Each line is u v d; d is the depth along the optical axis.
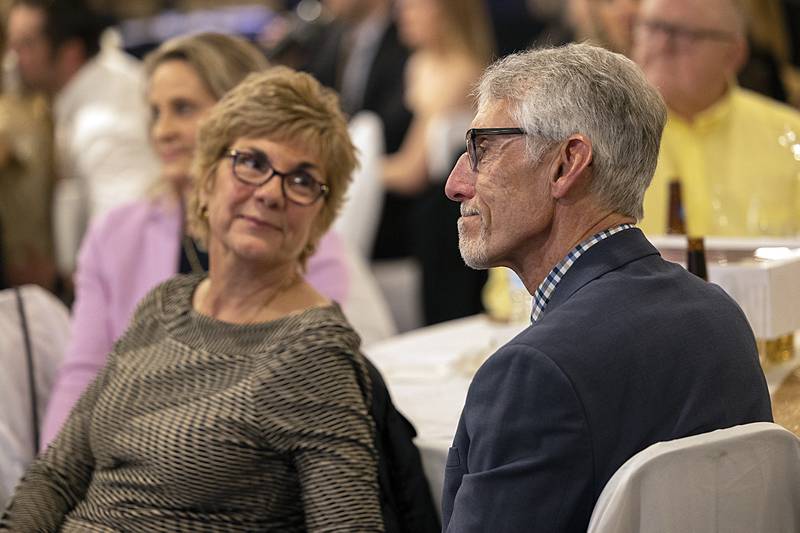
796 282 6.46
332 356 5.79
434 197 13.48
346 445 5.66
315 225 6.52
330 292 8.54
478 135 4.77
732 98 8.97
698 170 8.93
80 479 6.41
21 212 12.63
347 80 18.34
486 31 17.58
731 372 4.64
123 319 8.56
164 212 8.71
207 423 5.75
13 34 14.10
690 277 4.87
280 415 5.69
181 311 6.32
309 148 6.30
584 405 4.26
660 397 4.42
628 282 4.60
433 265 13.52
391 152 17.44
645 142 4.68
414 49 18.00
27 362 7.75
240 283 6.27
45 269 12.82
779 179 8.66
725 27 8.75
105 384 6.40
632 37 9.79
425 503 5.95
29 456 7.57
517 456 4.32
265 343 5.94
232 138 6.32
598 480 4.30
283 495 5.82
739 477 4.40
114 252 8.70
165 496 5.82
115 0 23.41
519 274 4.95
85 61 14.41
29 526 6.20
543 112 4.62
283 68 6.54
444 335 9.09
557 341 4.34
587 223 4.71
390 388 7.36
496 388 4.40
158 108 8.53
